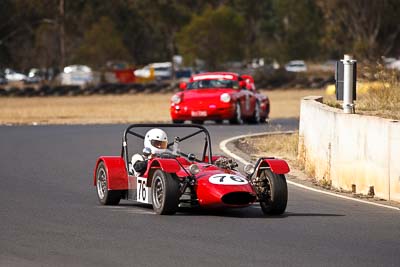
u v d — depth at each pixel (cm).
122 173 4272
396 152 4416
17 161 6475
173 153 4206
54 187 5084
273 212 3966
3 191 4903
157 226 3638
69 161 6462
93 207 4259
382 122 4525
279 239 3331
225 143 7569
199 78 10350
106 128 9706
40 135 8738
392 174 4459
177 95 10081
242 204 3784
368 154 4678
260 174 4062
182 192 3903
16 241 3291
